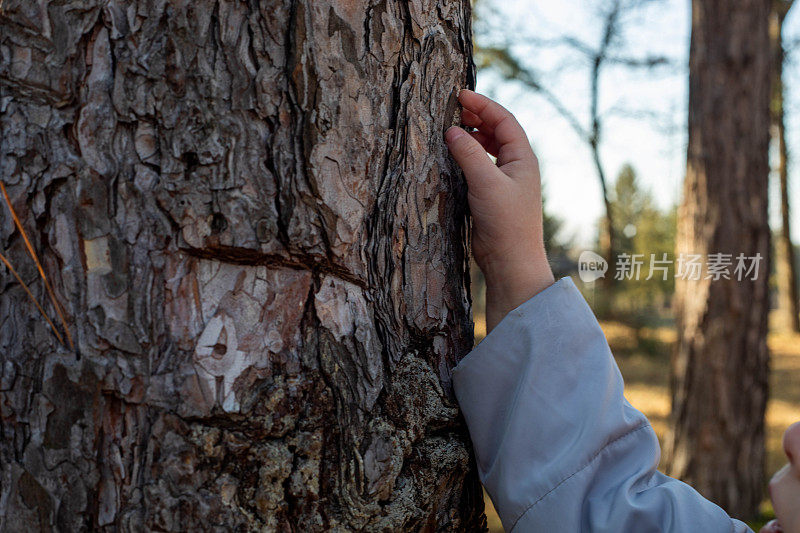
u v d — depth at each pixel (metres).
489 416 0.82
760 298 3.45
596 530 0.72
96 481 0.68
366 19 0.77
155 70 0.69
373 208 0.78
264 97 0.71
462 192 0.90
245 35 0.71
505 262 0.85
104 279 0.69
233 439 0.70
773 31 9.46
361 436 0.76
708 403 3.45
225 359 0.70
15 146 0.69
